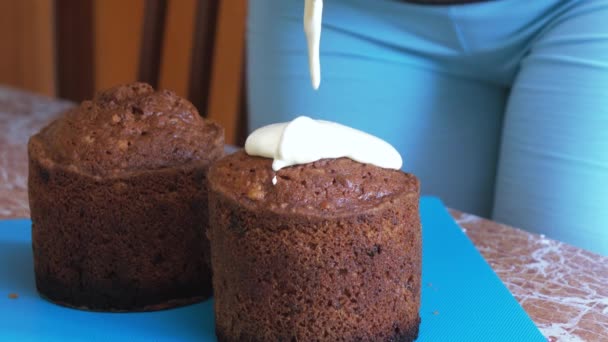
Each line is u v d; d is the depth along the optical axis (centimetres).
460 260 66
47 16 161
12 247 68
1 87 119
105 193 58
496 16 77
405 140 87
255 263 54
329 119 87
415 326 57
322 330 54
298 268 53
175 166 59
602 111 73
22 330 57
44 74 165
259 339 55
